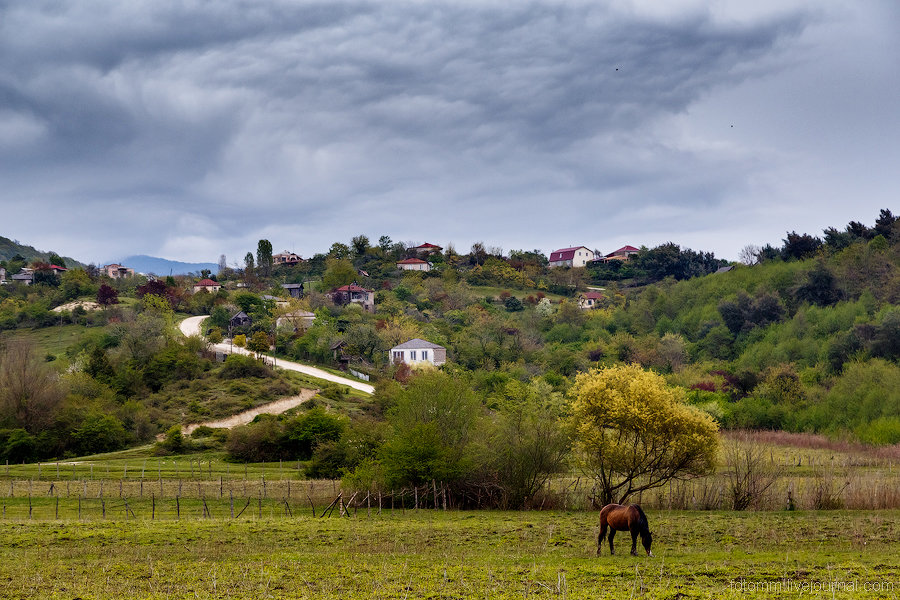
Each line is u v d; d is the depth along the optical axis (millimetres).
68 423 78500
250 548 29984
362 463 49938
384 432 55781
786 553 27703
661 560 26516
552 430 46375
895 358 108625
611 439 43562
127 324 117562
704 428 42656
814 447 76000
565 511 44375
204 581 23922
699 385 103375
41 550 29562
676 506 44188
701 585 22594
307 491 51656
